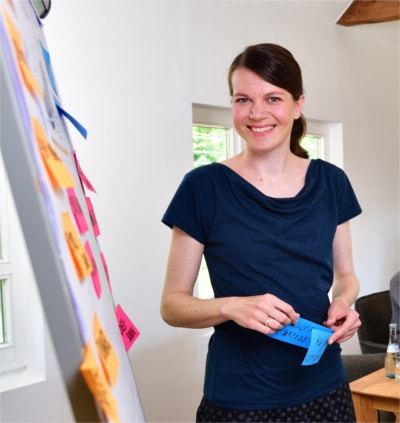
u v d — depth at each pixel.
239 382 1.12
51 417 1.82
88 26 2.21
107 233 2.27
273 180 1.23
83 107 2.19
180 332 2.55
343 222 1.37
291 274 1.15
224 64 2.86
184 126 2.62
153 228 2.45
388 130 4.26
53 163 0.48
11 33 0.51
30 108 0.48
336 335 1.11
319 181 1.28
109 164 2.28
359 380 2.14
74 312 0.43
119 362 0.62
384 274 4.18
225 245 1.16
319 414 1.14
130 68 2.37
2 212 1.83
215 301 1.09
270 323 1.01
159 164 2.49
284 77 1.17
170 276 1.21
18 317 1.84
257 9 3.07
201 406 1.19
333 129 3.83
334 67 3.71
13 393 1.70
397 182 4.36
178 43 2.60
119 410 0.51
